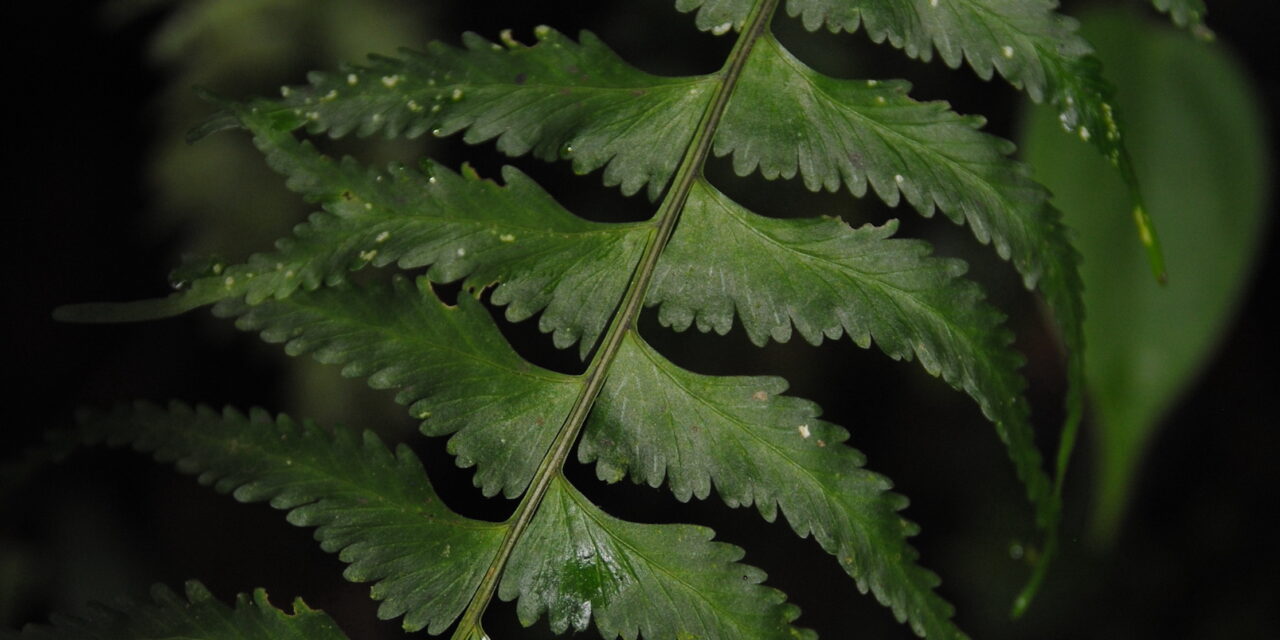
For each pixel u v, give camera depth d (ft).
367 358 1.96
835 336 1.95
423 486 1.97
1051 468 3.42
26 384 3.56
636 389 1.97
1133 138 2.14
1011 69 1.97
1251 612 3.35
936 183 1.96
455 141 2.75
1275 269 3.11
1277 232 2.97
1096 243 2.11
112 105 3.44
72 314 1.92
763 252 1.97
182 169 2.55
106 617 1.94
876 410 3.37
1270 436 3.42
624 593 1.95
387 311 1.96
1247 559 3.42
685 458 1.96
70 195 3.52
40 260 3.57
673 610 1.95
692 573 1.95
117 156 3.49
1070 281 1.97
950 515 3.50
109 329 3.60
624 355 1.97
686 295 1.97
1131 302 2.11
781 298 1.96
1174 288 2.11
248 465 1.97
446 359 1.96
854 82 1.98
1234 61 2.16
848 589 3.42
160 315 1.93
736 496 1.95
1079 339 1.97
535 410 1.97
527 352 2.96
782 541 3.40
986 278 2.93
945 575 3.49
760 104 1.98
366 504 1.96
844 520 1.94
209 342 3.53
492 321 1.97
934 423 3.41
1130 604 3.40
